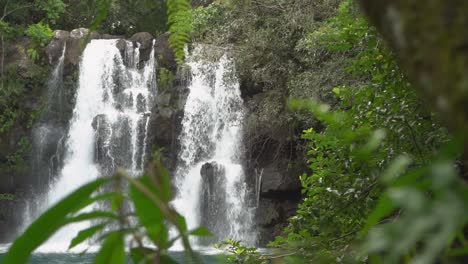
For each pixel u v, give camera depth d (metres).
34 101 23.59
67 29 27.14
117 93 23.70
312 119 16.92
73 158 23.11
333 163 3.78
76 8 26.48
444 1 0.41
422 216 0.38
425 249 0.37
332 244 3.26
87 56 23.95
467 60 0.40
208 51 18.64
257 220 20.36
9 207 22.77
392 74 3.55
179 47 0.98
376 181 3.21
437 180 0.39
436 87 0.41
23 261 0.53
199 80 21.94
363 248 0.40
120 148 22.62
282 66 17.95
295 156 20.09
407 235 0.38
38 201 23.03
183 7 0.98
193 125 21.66
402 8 0.43
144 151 22.23
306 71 16.94
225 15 18.27
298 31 17.91
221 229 20.77
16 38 24.20
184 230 0.56
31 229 0.53
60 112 23.62
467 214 0.37
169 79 22.75
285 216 20.14
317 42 15.67
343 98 3.99
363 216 3.50
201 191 21.19
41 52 23.97
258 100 19.84
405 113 3.15
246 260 3.48
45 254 15.98
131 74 23.80
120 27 26.77
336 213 3.60
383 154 2.55
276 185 19.95
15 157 23.14
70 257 15.37
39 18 26.75
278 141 20.09
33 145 23.33
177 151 21.75
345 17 3.92
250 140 20.56
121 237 0.56
